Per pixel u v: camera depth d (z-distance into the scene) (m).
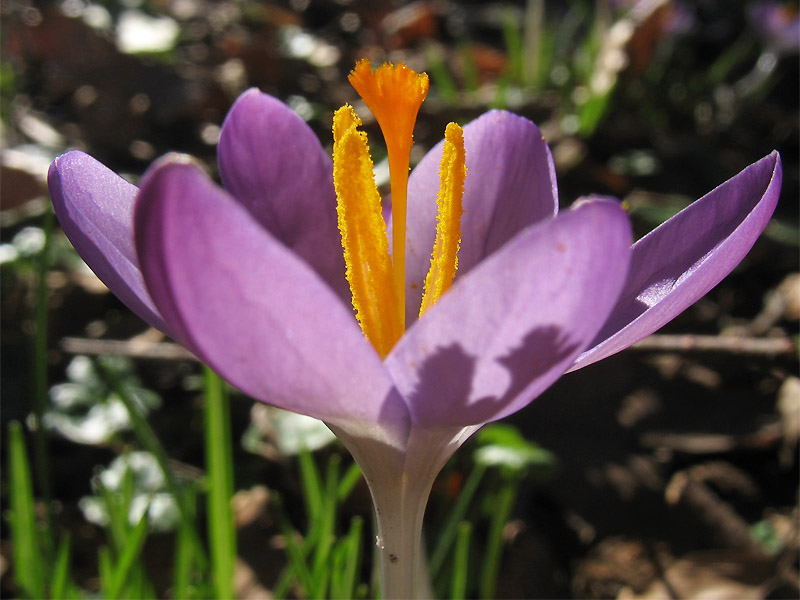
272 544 0.15
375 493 0.08
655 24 0.31
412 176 0.09
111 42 0.31
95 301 0.20
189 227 0.05
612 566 0.16
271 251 0.05
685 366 0.19
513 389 0.06
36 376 0.12
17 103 0.30
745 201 0.08
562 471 0.17
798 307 0.22
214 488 0.11
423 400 0.06
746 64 0.43
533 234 0.06
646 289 0.08
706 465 0.18
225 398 0.11
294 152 0.09
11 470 0.11
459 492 0.16
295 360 0.06
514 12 0.49
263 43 0.34
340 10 0.46
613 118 0.32
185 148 0.29
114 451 0.17
